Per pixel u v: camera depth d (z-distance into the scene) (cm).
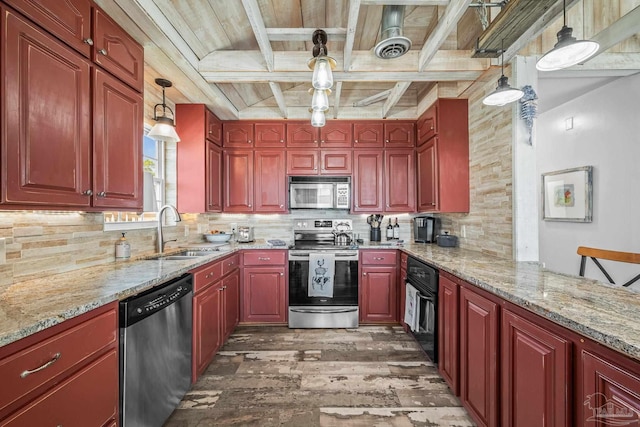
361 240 344
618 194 256
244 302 301
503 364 129
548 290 125
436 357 207
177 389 166
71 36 128
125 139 164
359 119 331
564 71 204
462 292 168
